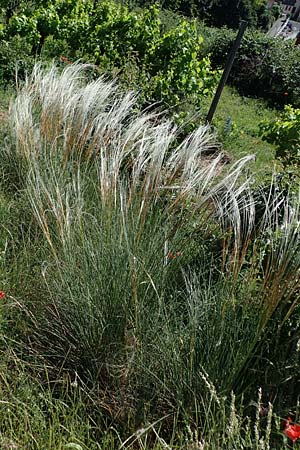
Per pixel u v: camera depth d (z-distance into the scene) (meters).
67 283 2.96
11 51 7.54
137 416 2.65
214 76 7.35
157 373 2.77
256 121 10.41
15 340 3.02
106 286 2.91
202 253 3.36
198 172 3.36
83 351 2.93
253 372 2.74
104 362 2.87
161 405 2.72
